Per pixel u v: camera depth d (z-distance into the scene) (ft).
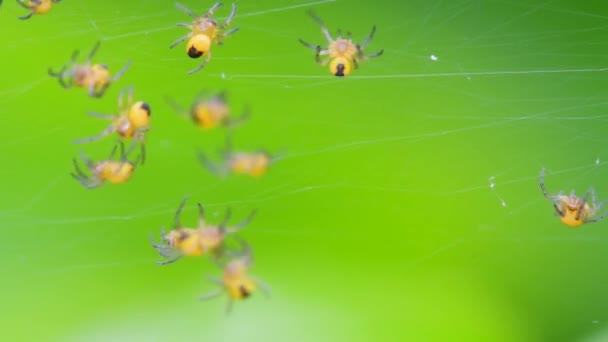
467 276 0.31
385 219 0.31
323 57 0.29
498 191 0.31
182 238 0.26
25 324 0.29
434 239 0.31
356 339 0.29
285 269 0.30
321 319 0.30
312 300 0.30
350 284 0.30
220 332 0.29
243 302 0.30
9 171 0.30
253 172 0.26
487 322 0.30
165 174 0.31
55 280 0.30
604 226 0.31
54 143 0.31
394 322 0.30
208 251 0.26
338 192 0.31
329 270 0.30
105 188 0.31
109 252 0.30
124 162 0.27
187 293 0.30
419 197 0.31
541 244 0.31
